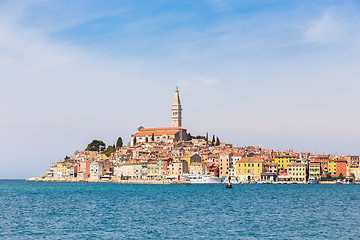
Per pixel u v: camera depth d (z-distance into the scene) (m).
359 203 172.38
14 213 135.88
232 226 109.38
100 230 103.44
